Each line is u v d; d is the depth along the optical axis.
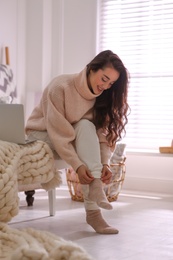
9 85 4.03
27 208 3.17
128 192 4.10
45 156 2.28
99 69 2.35
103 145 2.49
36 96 4.57
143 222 2.71
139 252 1.99
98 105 2.50
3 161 1.98
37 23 4.61
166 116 4.29
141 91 4.39
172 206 3.36
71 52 4.61
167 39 4.30
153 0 4.34
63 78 2.48
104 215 2.92
